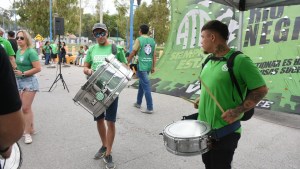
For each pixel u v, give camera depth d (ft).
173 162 13.37
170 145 7.73
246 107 7.67
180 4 32.83
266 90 7.73
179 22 32.55
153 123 19.07
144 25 21.12
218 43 8.18
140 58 20.84
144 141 15.87
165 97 26.43
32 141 15.48
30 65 15.15
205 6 30.09
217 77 8.04
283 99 20.99
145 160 13.53
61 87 31.91
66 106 23.00
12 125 4.20
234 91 7.94
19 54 15.10
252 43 25.25
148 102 21.22
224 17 28.09
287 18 23.73
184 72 29.07
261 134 17.08
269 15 24.90
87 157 13.74
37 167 12.65
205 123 8.36
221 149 8.15
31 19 102.99
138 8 89.86
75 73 46.50
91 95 11.53
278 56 23.27
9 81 4.07
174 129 8.05
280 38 23.72
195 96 25.05
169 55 32.27
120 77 11.64
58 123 18.61
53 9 101.40
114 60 11.86
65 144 15.21
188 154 7.52
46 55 62.90
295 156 14.19
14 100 4.13
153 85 29.37
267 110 21.86
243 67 7.69
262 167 13.01
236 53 7.92
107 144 12.86
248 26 25.99
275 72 22.89
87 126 18.13
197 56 29.55
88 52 13.76
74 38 156.87
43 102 24.29
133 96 26.68
